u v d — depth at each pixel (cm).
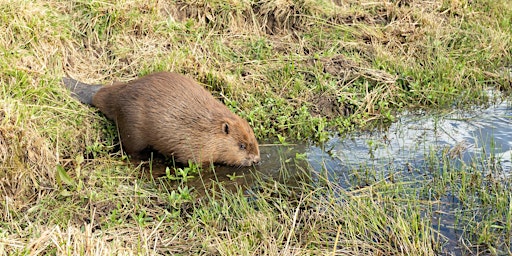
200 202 585
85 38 683
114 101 630
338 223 576
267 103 675
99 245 543
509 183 602
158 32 699
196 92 632
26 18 657
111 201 583
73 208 577
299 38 729
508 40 760
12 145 586
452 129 666
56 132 615
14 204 576
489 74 728
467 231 573
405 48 741
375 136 661
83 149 623
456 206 589
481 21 784
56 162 600
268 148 647
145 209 580
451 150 634
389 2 773
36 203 579
